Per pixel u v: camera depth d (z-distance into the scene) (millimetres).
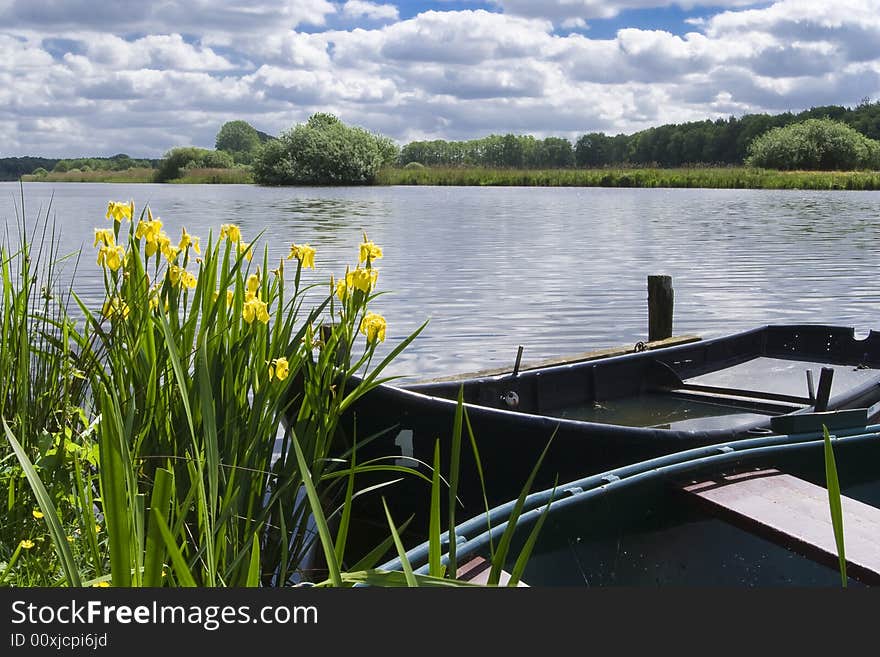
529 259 17031
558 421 4523
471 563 2812
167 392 3012
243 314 2949
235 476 2896
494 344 9609
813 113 98188
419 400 4473
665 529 3766
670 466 3768
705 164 91000
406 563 1548
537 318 11008
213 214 29281
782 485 3811
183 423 2994
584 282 13953
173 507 2590
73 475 2555
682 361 7504
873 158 72125
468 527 2979
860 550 3131
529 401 6316
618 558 3562
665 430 4699
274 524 3232
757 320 11203
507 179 68875
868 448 4422
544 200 42844
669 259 17172
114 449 1438
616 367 6926
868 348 8031
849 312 11727
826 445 1237
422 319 10891
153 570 1492
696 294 13172
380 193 52188
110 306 3049
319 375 3215
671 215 30734
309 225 24625
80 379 3186
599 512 3506
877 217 29594
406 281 13992
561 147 114125
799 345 8438
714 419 6336
